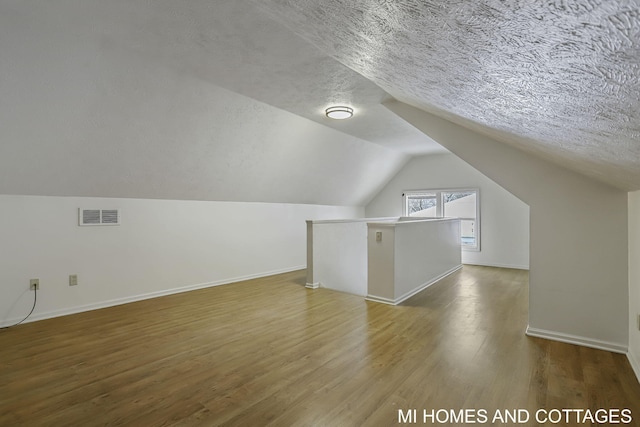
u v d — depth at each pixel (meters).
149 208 4.10
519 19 0.55
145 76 2.74
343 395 1.94
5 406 1.82
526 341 2.73
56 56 2.30
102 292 3.70
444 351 2.54
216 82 3.06
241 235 5.17
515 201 6.12
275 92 3.31
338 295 4.24
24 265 3.19
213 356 2.45
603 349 2.58
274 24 2.13
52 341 2.73
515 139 2.24
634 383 2.07
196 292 4.40
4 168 2.86
